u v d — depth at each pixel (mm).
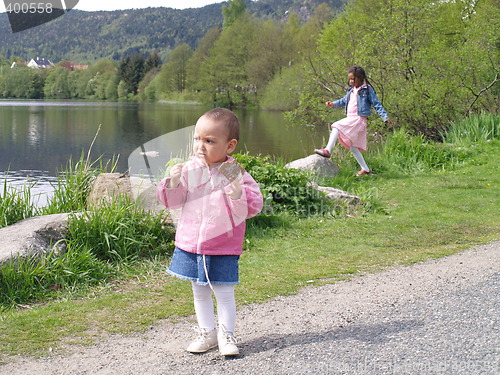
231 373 2643
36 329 3418
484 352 2783
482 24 15531
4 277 4105
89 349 3084
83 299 4086
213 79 31812
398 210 7199
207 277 2840
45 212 6023
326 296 3938
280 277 4461
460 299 3693
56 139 19672
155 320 3566
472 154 11203
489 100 15219
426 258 4965
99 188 5863
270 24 44125
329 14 43562
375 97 9289
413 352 2811
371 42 14172
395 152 10891
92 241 4953
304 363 2715
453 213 6961
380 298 3818
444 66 14984
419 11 14047
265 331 3266
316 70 15250
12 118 29266
